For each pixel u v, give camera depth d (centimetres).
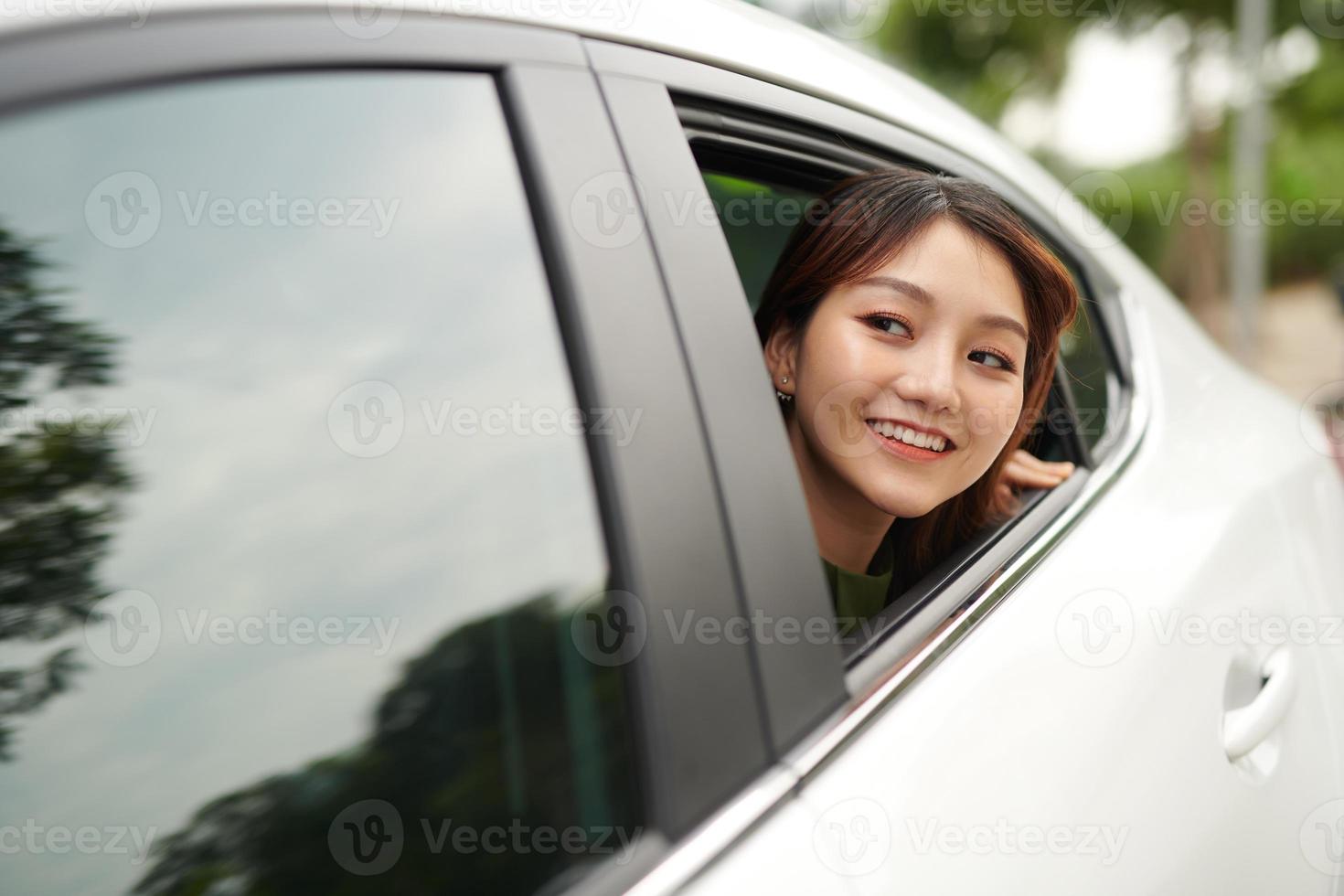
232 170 69
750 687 79
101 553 62
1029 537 116
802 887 73
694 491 80
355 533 68
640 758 73
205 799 62
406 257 74
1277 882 109
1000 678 96
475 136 79
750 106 107
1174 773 102
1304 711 125
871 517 129
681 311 85
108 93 64
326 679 66
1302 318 1113
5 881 59
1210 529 130
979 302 113
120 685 62
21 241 62
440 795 67
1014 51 1130
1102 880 90
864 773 82
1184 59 1094
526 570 73
